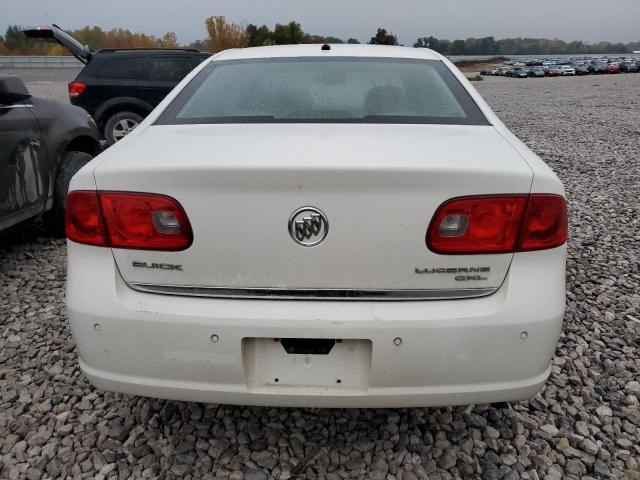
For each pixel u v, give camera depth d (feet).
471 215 5.40
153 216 5.50
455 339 5.46
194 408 7.70
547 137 35.73
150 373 5.76
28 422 7.45
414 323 5.40
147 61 28.48
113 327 5.67
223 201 5.37
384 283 5.45
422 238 5.38
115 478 6.49
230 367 5.60
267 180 5.26
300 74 8.01
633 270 13.02
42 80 97.19
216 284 5.54
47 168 13.01
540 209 5.52
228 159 5.46
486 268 5.51
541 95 80.84
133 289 5.75
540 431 7.32
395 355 5.47
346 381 5.73
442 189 5.33
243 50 9.38
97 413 7.61
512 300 5.50
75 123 14.19
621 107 58.44
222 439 7.13
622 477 6.57
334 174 5.22
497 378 5.65
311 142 5.99
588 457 6.88
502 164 5.57
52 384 8.30
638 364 9.00
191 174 5.34
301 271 5.43
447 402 5.73
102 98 28.40
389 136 6.27
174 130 6.81
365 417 7.54
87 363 5.97
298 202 5.31
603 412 7.73
